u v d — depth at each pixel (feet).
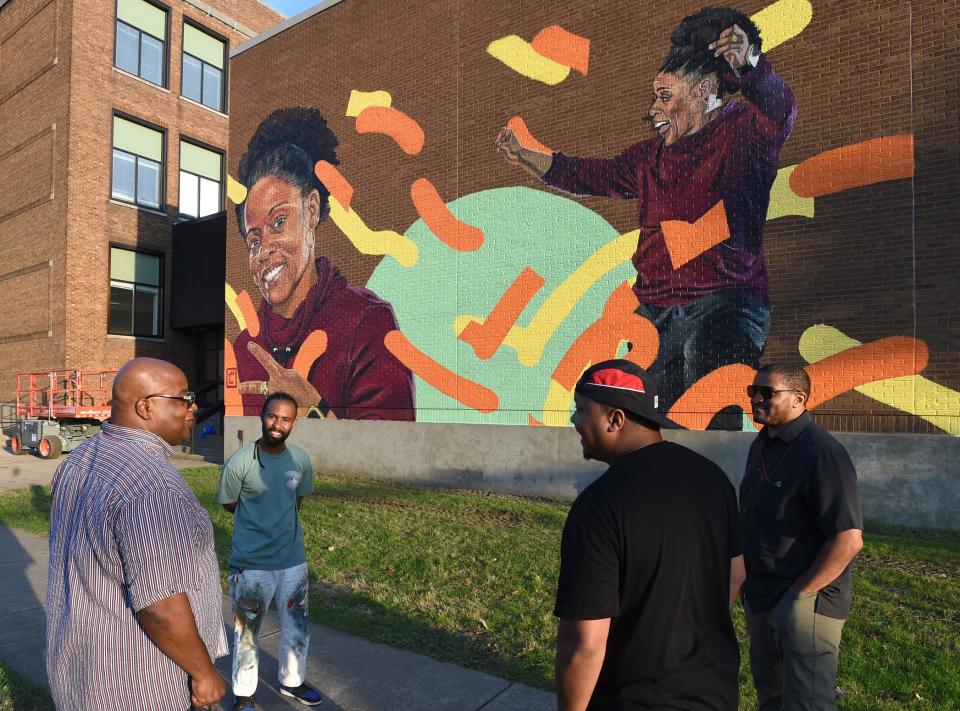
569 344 33.83
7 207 72.54
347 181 43.32
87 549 6.46
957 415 24.39
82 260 65.00
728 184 29.68
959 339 24.53
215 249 66.23
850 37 27.14
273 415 12.03
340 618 16.65
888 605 16.84
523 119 35.88
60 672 6.61
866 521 25.72
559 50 34.81
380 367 41.04
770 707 9.68
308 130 45.57
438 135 39.19
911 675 13.01
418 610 17.10
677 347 30.66
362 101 42.75
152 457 6.82
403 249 40.40
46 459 55.31
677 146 31.09
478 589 18.49
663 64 31.63
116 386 7.04
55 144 66.33
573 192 34.06
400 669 13.85
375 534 24.79
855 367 26.45
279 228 46.93
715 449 29.12
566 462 33.32
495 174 36.81
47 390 65.21
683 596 5.76
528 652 14.40
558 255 34.42
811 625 8.73
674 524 5.75
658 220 31.45
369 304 41.81
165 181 72.64
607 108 33.19
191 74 76.64
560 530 25.26
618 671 5.74
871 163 26.50
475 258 37.37
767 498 9.36
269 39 48.11
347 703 12.51
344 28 43.78
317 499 32.76
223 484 12.13
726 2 30.01
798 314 27.76
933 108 25.41
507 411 35.76
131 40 70.64
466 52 38.19
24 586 19.69
